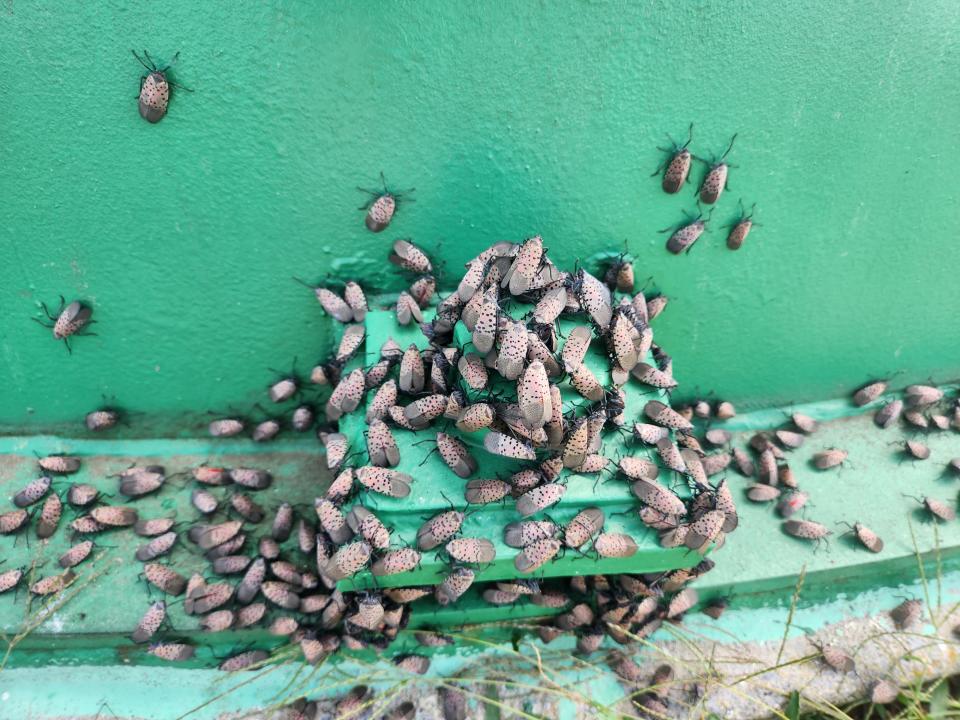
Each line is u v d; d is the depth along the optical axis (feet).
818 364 1.52
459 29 1.07
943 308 1.45
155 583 1.30
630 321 1.19
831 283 1.39
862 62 1.13
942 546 1.40
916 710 1.25
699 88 1.14
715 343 1.46
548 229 1.28
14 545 1.35
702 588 1.34
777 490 1.45
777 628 1.37
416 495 1.09
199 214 1.22
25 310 1.29
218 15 1.03
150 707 1.26
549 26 1.07
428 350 1.18
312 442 1.50
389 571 1.06
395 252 1.27
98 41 1.03
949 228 1.33
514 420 1.03
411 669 1.30
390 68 1.09
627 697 1.26
